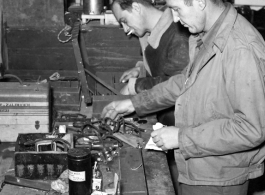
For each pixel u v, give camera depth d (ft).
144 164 6.19
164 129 5.76
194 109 5.76
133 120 7.55
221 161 5.64
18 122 6.92
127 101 7.35
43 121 6.96
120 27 10.24
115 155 6.31
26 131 6.98
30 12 9.87
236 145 5.25
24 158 5.70
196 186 5.94
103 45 10.37
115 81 10.11
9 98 6.84
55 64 10.12
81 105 8.63
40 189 5.60
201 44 6.04
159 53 8.00
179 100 5.97
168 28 7.82
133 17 8.31
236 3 13.02
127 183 5.37
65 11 11.04
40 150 5.94
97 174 5.66
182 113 5.95
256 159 5.79
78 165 5.00
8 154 6.66
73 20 10.38
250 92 5.08
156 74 8.43
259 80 5.08
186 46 7.58
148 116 7.78
